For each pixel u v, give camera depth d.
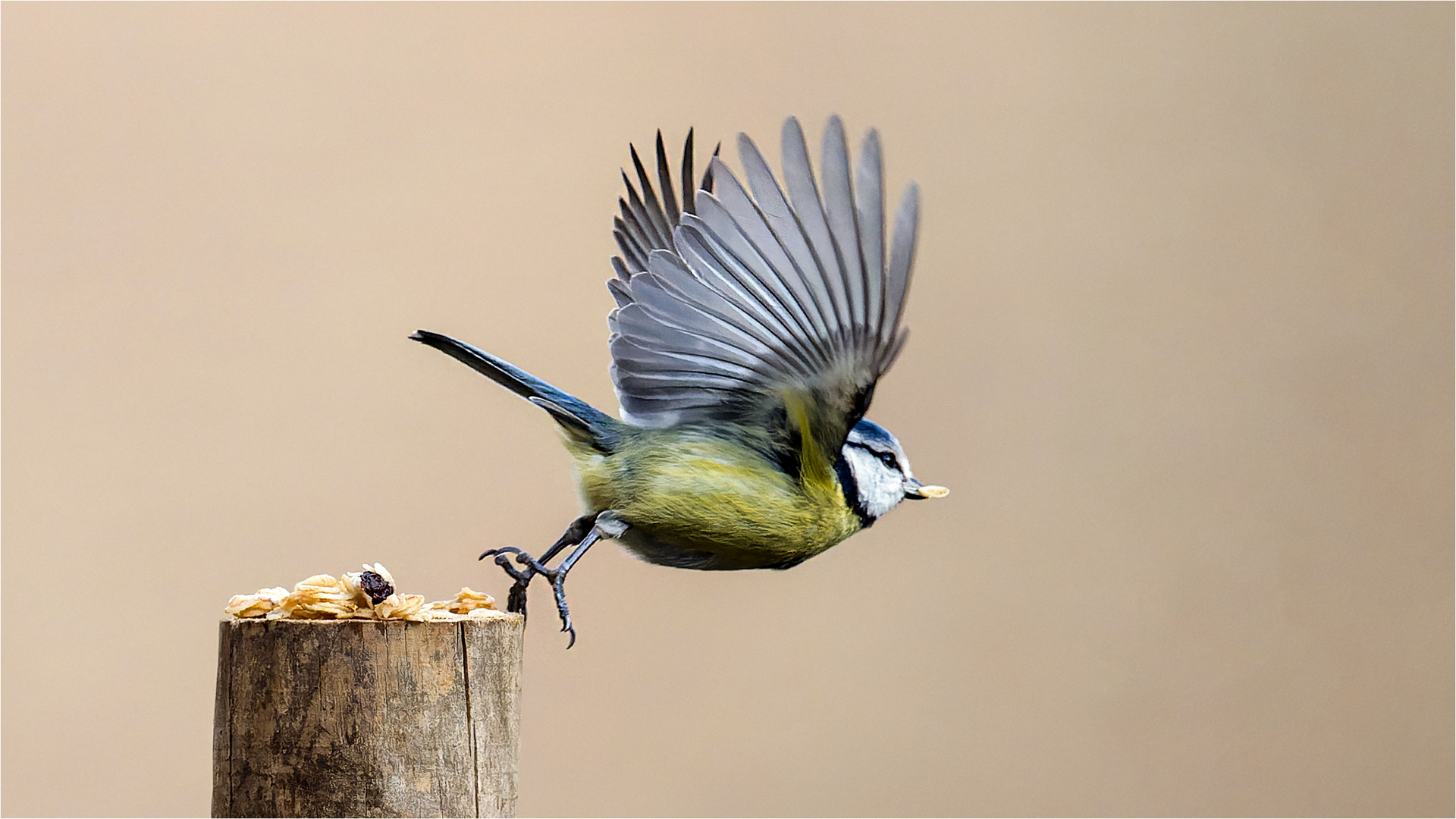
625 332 4.44
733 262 4.43
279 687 4.39
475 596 4.43
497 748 4.41
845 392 4.45
